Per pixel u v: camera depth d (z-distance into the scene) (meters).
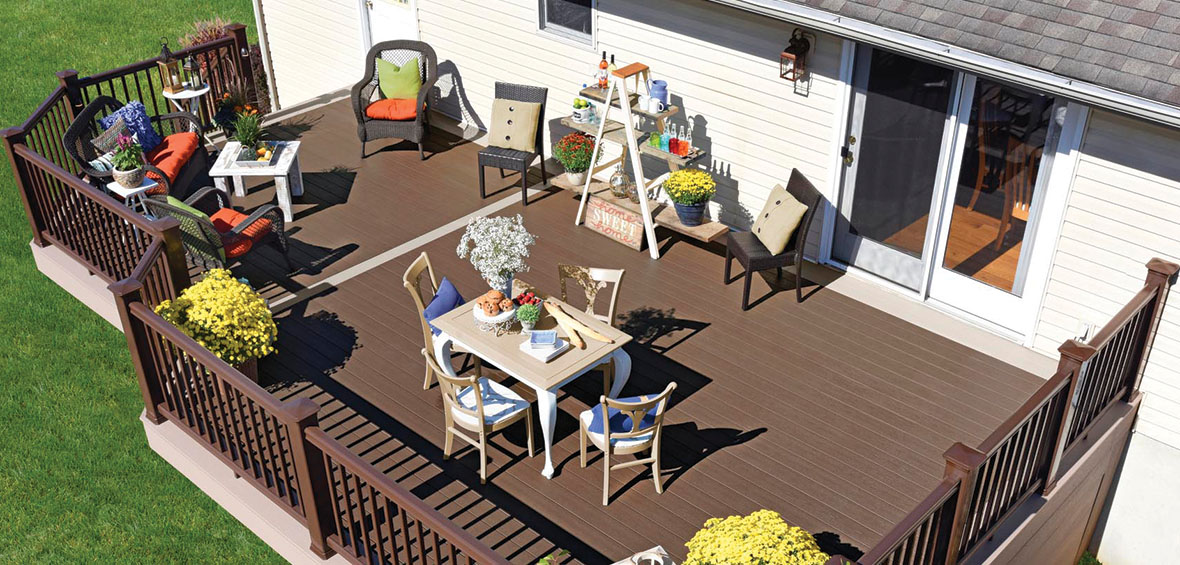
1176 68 6.29
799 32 8.62
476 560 5.16
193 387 7.12
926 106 8.24
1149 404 7.72
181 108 11.96
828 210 9.29
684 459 7.23
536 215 10.55
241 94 12.30
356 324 8.77
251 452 6.76
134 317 7.11
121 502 8.95
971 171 8.20
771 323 8.75
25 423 9.76
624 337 7.26
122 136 9.88
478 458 7.29
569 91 11.08
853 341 8.49
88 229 8.96
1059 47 6.69
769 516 5.76
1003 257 8.30
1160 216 7.18
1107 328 6.66
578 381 8.06
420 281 9.36
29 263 12.16
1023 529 6.69
